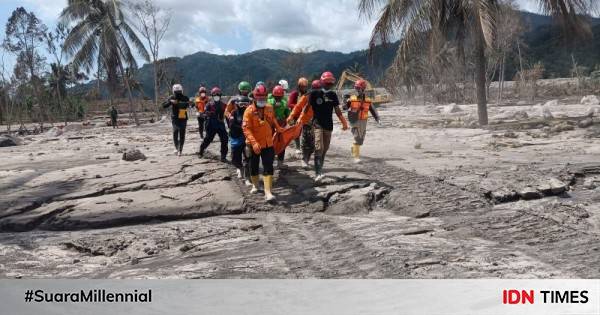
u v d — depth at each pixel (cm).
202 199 847
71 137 2516
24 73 3844
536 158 1157
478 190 837
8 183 1031
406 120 2717
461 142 1545
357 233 672
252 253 611
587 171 978
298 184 931
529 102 4625
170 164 1138
